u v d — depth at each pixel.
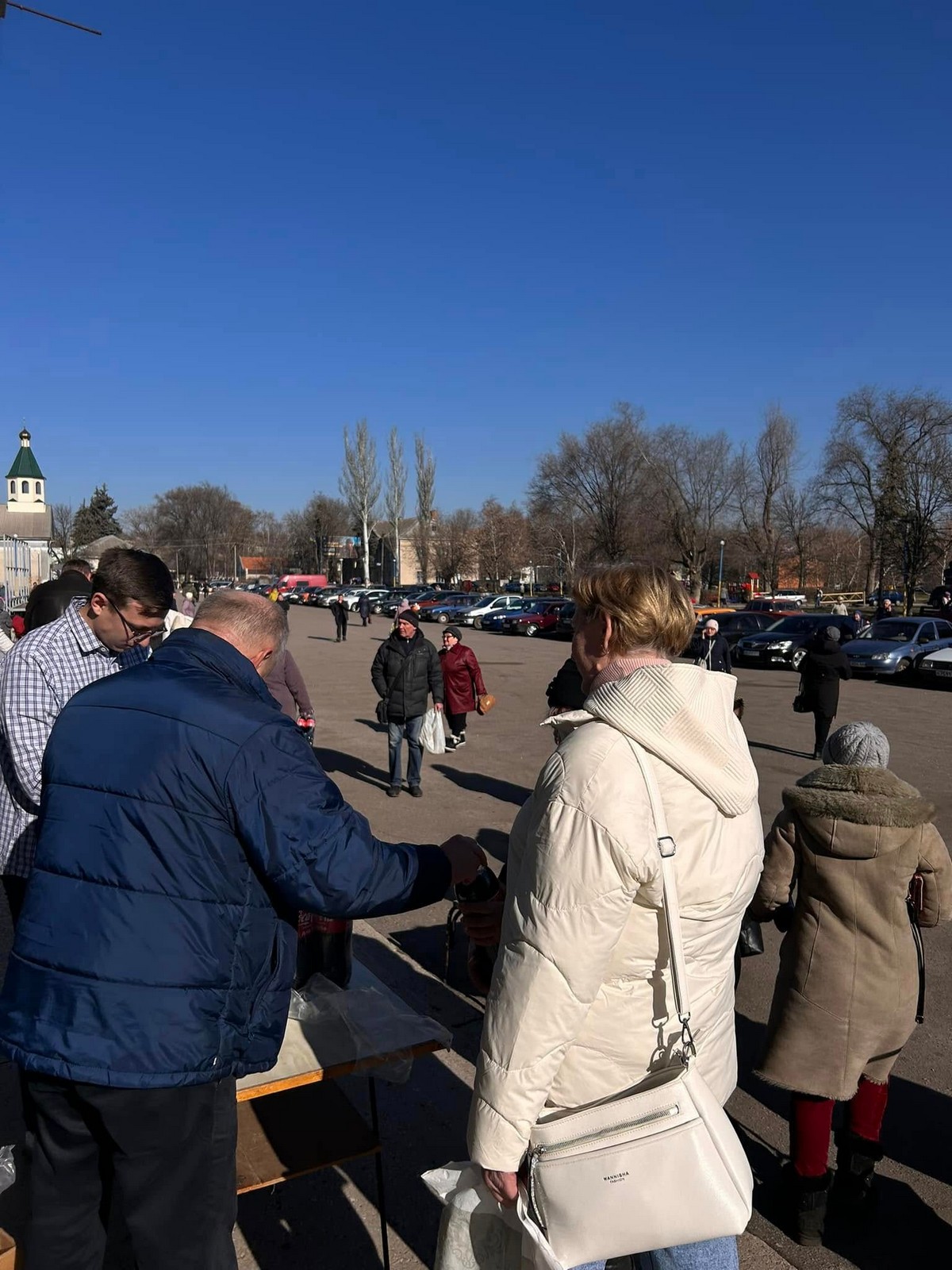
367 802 8.20
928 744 12.00
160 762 1.67
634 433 55.59
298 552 107.88
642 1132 1.54
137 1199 1.67
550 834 1.54
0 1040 1.65
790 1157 2.75
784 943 2.81
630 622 1.73
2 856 2.89
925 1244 2.72
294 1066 2.29
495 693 16.59
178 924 1.64
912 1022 2.71
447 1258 1.75
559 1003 1.51
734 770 1.64
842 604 51.47
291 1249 2.57
